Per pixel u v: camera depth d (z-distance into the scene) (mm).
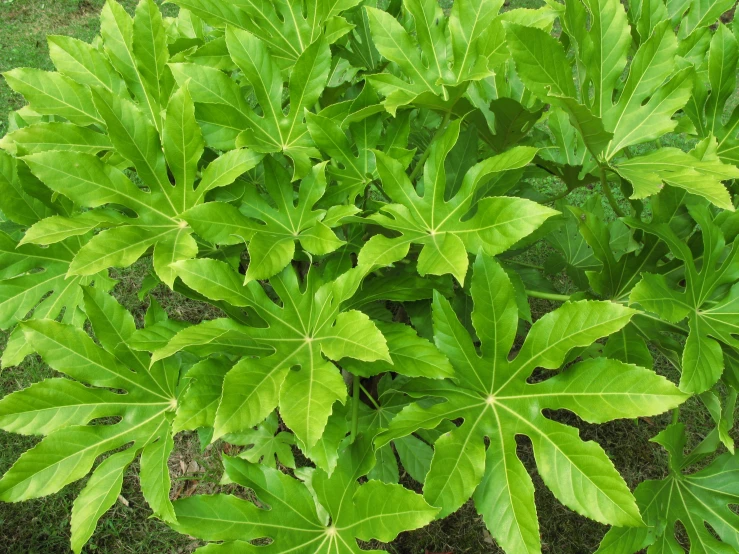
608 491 545
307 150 747
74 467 637
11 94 2137
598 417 576
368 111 716
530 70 661
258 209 708
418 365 597
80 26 2580
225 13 798
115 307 685
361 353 548
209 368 607
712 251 706
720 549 687
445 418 611
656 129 728
